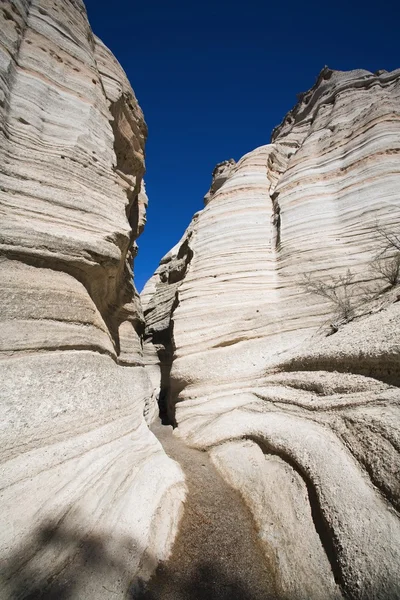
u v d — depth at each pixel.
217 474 5.02
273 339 9.51
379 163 10.92
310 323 9.23
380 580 2.02
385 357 3.60
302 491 3.41
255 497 3.98
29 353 4.07
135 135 12.33
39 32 7.58
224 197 14.94
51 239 5.02
